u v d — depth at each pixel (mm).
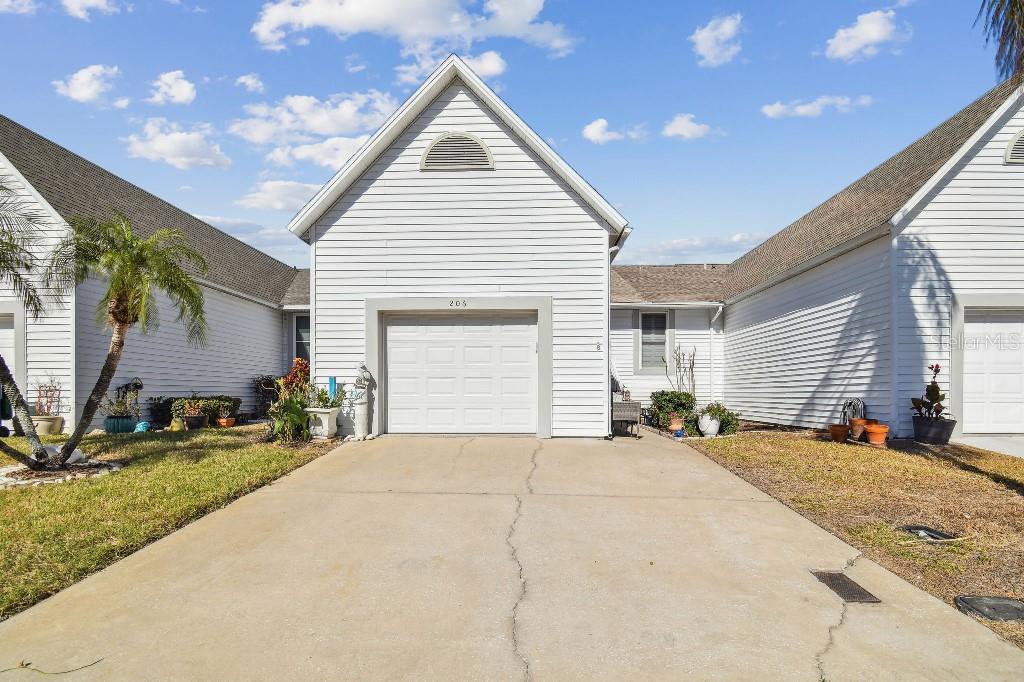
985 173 10688
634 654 3518
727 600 4238
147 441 10516
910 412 10555
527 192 11000
